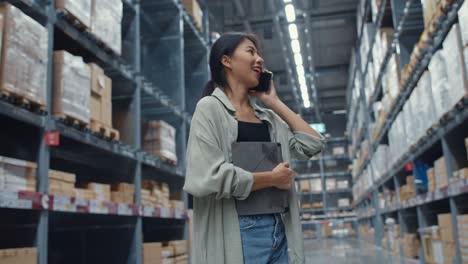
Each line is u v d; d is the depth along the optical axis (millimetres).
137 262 3955
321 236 17641
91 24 3326
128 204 3740
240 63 1341
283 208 1249
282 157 1341
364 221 14031
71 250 4242
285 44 13766
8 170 2398
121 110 4227
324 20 12672
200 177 1153
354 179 15609
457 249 3584
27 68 2541
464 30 2910
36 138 2707
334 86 18203
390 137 6566
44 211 2607
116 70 3990
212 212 1215
